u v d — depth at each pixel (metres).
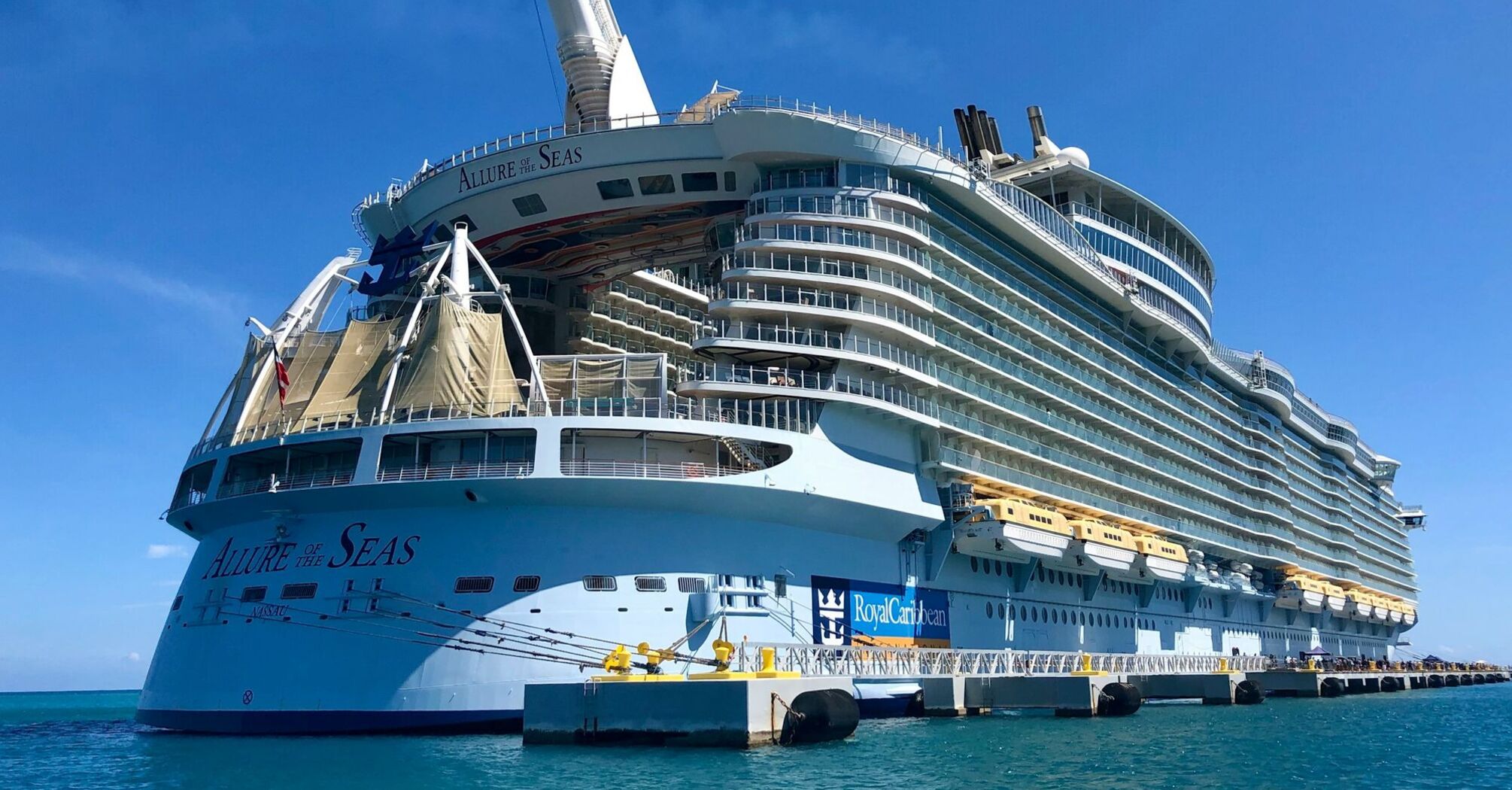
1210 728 48.44
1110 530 65.31
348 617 44.19
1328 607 101.62
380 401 49.38
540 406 46.97
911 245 56.16
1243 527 88.81
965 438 57.38
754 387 49.03
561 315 65.56
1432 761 39.69
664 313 71.50
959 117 81.81
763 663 39.34
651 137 54.84
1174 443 80.44
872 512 50.88
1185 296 85.50
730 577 45.88
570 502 44.53
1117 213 82.69
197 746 41.53
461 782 30.59
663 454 46.62
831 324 52.53
